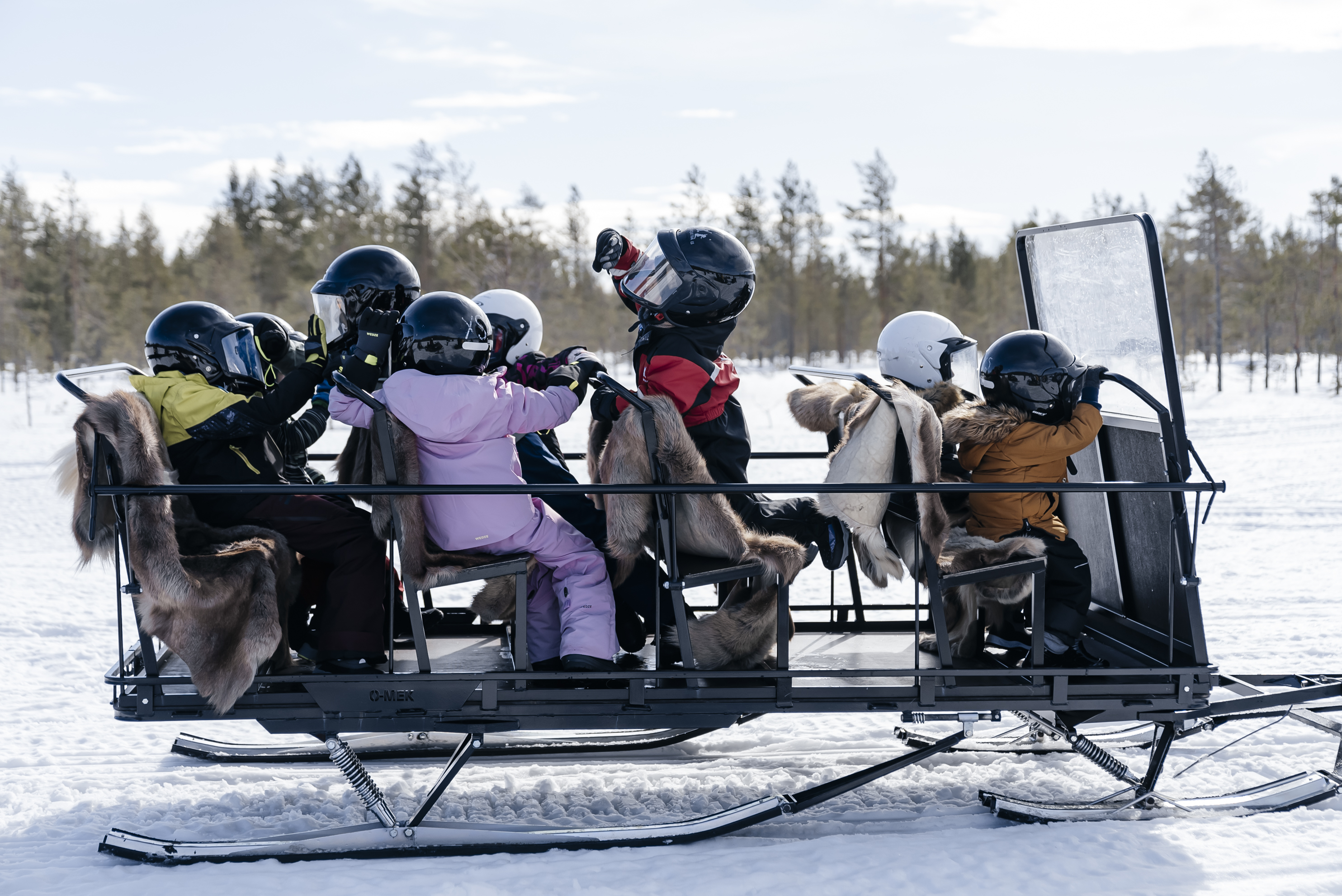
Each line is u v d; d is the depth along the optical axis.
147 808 3.74
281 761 4.17
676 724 3.29
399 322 3.26
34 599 7.18
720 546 3.23
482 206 42.41
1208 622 6.25
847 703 3.30
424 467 3.26
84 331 53.12
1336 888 3.01
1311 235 53.78
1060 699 3.35
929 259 67.94
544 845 3.31
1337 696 3.57
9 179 65.81
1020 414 3.53
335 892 2.99
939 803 3.78
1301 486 12.25
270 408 3.19
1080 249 3.95
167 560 2.97
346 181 56.16
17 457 17.09
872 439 3.23
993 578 3.44
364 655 3.28
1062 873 3.10
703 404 3.34
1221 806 3.58
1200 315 55.81
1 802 3.80
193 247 64.50
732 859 3.23
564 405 3.37
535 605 3.54
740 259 3.36
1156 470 3.68
